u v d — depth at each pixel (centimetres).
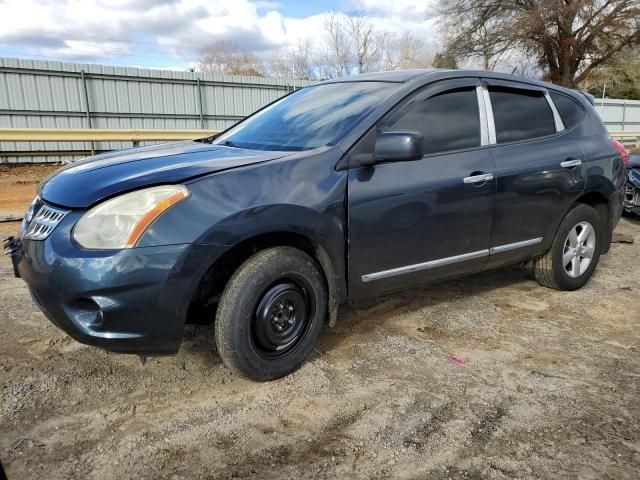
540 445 236
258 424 248
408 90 334
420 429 246
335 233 290
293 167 281
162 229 240
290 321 288
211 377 290
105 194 246
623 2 2516
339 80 396
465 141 354
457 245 349
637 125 2861
